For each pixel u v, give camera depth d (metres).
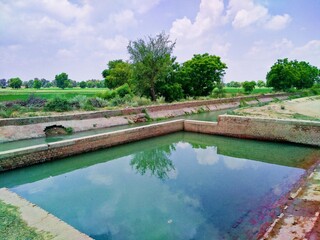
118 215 7.20
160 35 29.45
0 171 9.73
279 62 54.47
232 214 7.09
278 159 12.30
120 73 42.94
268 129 15.18
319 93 50.06
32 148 10.63
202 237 6.02
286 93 48.16
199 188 9.10
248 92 50.19
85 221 6.89
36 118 16.73
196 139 16.73
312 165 11.09
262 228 6.25
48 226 5.40
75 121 18.56
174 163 12.23
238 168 11.25
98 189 9.14
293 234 5.12
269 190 8.68
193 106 29.95
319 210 6.05
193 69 37.53
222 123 16.81
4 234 5.07
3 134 15.03
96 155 13.07
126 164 12.34
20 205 6.35
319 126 13.61
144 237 6.09
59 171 11.50
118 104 25.72
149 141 15.93
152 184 9.58
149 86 30.34
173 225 6.61
